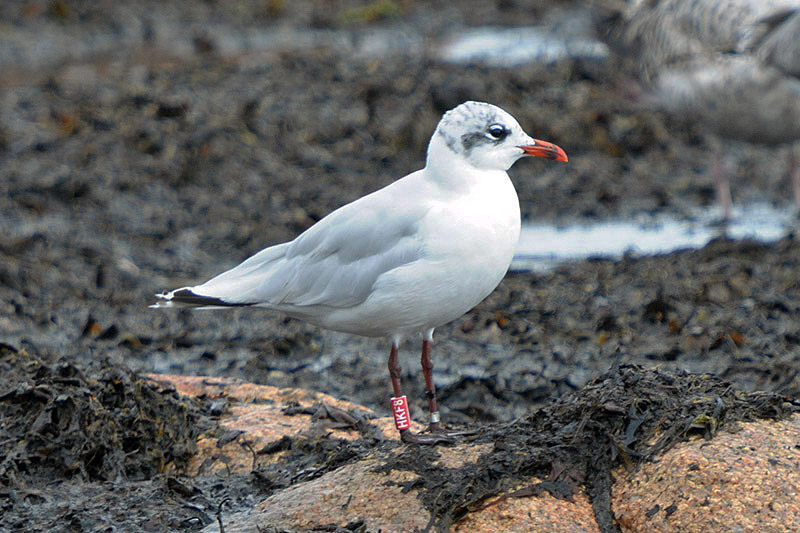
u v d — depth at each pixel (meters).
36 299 14.36
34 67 26.11
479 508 7.03
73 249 16.14
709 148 20.34
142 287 14.97
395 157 20.38
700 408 7.36
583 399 7.79
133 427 8.94
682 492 6.75
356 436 9.13
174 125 20.77
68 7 30.23
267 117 21.67
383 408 11.21
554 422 7.70
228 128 20.77
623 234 16.69
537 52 25.42
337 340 13.28
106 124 21.19
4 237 16.41
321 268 8.05
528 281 14.70
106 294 14.71
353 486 7.42
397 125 21.33
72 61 26.52
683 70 16.41
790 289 13.87
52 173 19.17
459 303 7.86
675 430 7.21
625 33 17.88
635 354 12.25
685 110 16.78
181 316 14.13
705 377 7.95
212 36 28.73
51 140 20.64
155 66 25.77
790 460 6.85
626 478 7.13
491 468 7.30
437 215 7.64
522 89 22.33
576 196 18.47
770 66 15.32
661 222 17.17
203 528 7.64
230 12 30.92
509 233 7.80
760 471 6.75
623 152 20.30
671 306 13.28
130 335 13.21
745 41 15.69
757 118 15.91
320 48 27.41
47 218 17.50
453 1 31.80
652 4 17.66
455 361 12.42
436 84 22.34
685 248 15.61
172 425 9.07
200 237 16.92
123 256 16.02
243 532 7.23
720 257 15.00
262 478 8.37
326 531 6.98
